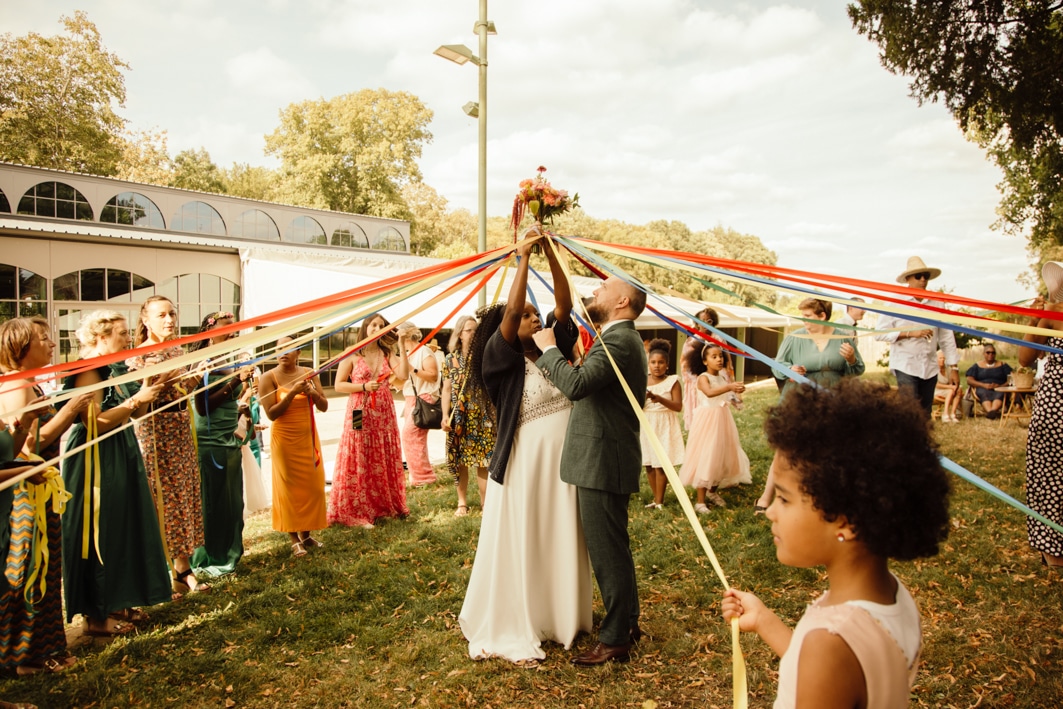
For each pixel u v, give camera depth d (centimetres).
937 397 982
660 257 220
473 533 488
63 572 335
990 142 1099
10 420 282
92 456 315
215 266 1534
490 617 308
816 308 471
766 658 298
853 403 104
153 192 1941
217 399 412
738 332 1839
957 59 875
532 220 280
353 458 516
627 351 288
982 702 258
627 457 287
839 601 104
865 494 96
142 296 1445
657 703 265
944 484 100
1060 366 357
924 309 167
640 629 325
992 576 370
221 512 420
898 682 97
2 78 2902
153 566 346
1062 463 364
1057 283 353
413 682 288
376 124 3712
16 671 297
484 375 309
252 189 4884
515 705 267
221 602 378
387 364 538
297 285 1191
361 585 395
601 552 288
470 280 258
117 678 297
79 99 3052
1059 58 813
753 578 387
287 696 283
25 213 1739
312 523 453
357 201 3678
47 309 1325
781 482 109
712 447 520
